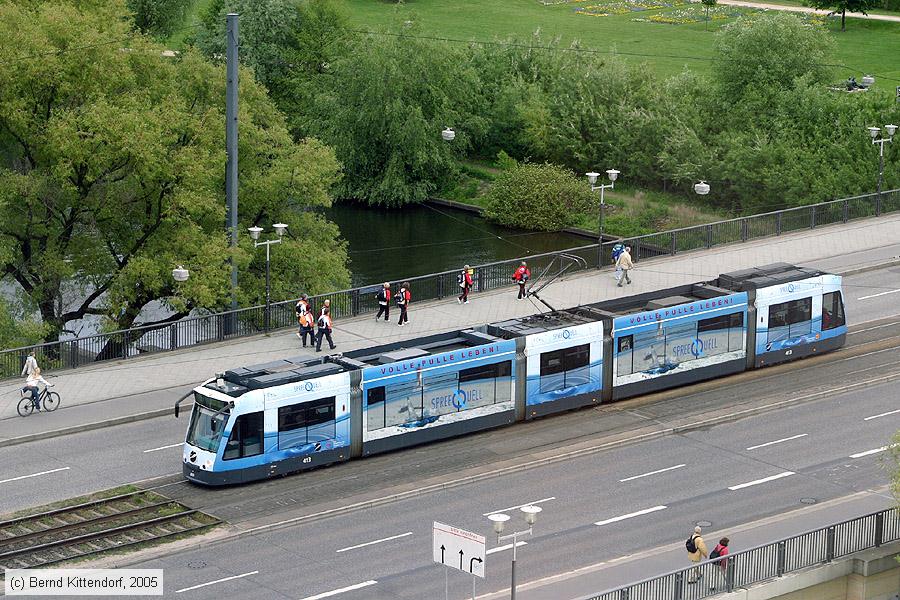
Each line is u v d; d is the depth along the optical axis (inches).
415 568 1612.9
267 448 1871.3
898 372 2311.8
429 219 4227.4
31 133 2699.3
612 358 2177.7
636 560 1621.6
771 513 1776.6
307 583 1569.9
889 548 1642.5
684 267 2866.6
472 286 2716.5
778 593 1562.5
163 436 2038.6
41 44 2642.7
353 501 1809.8
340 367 1942.7
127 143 2571.4
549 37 5221.5
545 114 4384.8
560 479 1894.7
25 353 2274.9
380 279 3587.6
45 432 2022.6
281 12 4451.3
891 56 5241.1
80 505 1768.0
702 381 2289.6
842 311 2426.2
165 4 4379.9
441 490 1859.0
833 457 1968.5
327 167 2925.7
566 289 2726.4
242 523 1736.0
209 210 2704.2
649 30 5905.5
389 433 1978.3
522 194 4069.9
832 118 3919.8
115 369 2305.6
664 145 4124.0
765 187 3907.5
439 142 4293.8
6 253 2588.6
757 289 2320.4
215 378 1911.9
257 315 2485.2
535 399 2110.0
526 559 1638.8
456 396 2031.3
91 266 2753.4
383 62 4197.8
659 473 1915.6
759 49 4133.9
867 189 3708.2
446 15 6200.8
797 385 2261.3
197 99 2908.5
